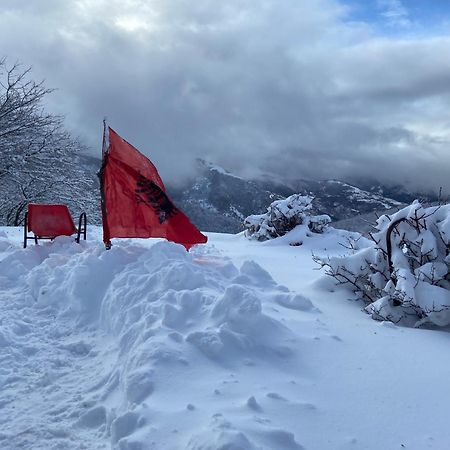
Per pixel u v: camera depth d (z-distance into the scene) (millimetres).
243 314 3906
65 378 4051
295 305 4965
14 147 20469
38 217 8234
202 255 7379
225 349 3627
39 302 5871
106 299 5316
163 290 4980
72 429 3250
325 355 3748
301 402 2947
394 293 4742
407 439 2613
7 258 7234
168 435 2604
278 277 6969
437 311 4449
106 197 6777
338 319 4727
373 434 2654
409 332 4406
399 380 3344
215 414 2709
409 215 5043
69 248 7625
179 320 4160
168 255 5918
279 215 12805
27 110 20859
